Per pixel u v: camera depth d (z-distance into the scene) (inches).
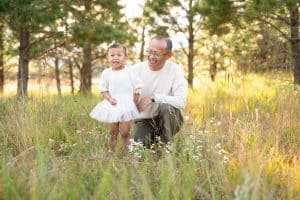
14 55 782.5
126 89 185.5
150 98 184.2
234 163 131.6
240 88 350.0
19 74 573.6
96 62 915.4
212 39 933.8
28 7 485.1
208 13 498.0
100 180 119.0
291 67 510.0
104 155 147.3
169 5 811.4
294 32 494.6
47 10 526.3
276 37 520.4
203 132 187.2
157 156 161.6
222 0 479.8
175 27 831.1
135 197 112.0
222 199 114.7
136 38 885.2
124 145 181.9
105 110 186.1
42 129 192.1
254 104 293.1
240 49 659.4
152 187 119.8
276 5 430.0
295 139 185.0
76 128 221.9
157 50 183.2
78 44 607.5
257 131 165.0
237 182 111.2
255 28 562.9
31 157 132.0
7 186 102.2
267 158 135.4
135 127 205.6
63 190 104.2
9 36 711.7
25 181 111.9
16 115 211.3
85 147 171.5
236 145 154.3
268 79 449.1
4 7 472.4
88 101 312.0
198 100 335.9
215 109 266.1
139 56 1045.8
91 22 587.5
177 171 124.4
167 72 189.5
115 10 671.1
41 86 278.1
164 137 188.1
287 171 128.9
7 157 147.9
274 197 115.0
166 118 182.7
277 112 255.6
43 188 102.9
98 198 101.9
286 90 371.6
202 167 132.0
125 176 109.7
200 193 116.3
